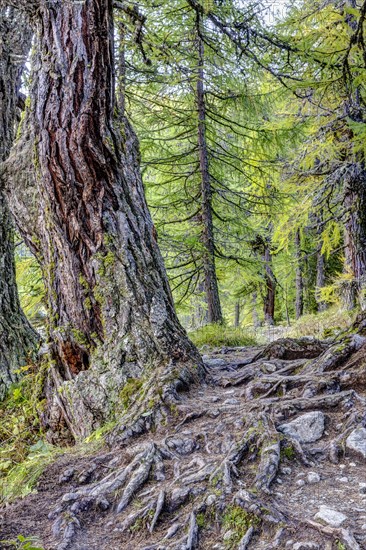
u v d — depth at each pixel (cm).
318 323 1176
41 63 393
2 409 495
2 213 604
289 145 1035
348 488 208
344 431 254
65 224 394
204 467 237
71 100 381
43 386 416
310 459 237
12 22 591
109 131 401
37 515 236
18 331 596
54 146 383
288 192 1080
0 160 601
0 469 346
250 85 939
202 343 853
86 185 389
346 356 337
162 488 232
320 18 865
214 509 203
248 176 1066
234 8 657
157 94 963
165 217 1130
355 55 695
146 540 200
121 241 394
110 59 391
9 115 617
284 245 1207
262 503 196
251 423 269
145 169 1036
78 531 216
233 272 1302
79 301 390
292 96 1014
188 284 1134
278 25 746
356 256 1016
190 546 187
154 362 365
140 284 387
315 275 2272
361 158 888
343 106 939
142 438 303
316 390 306
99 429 339
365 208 995
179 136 1059
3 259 602
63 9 382
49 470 282
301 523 183
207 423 294
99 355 376
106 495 240
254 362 436
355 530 172
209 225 1081
